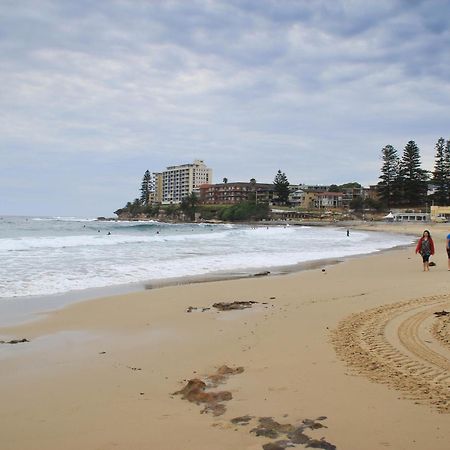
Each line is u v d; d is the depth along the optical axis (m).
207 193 186.00
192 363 6.56
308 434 4.12
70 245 29.50
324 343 7.23
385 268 20.20
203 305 11.49
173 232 66.88
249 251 28.97
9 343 7.96
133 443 4.08
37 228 70.69
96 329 9.04
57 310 10.85
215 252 27.38
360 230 88.56
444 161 119.12
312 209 158.50
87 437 4.23
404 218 116.25
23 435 4.31
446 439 3.98
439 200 120.31
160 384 5.69
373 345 7.02
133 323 9.55
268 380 5.62
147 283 15.30
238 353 6.96
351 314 9.41
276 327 8.57
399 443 3.93
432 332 7.71
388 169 126.56
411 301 10.70
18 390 5.56
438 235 63.22
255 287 14.34
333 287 14.18
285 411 4.66
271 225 130.25
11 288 13.62
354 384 5.37
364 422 4.35
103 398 5.23
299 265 21.62
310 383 5.45
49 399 5.24
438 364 6.07
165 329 8.96
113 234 54.75
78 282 15.05
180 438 4.14
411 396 4.98
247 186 172.12
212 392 5.24
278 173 166.62
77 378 6.00
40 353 7.30
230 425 4.37
